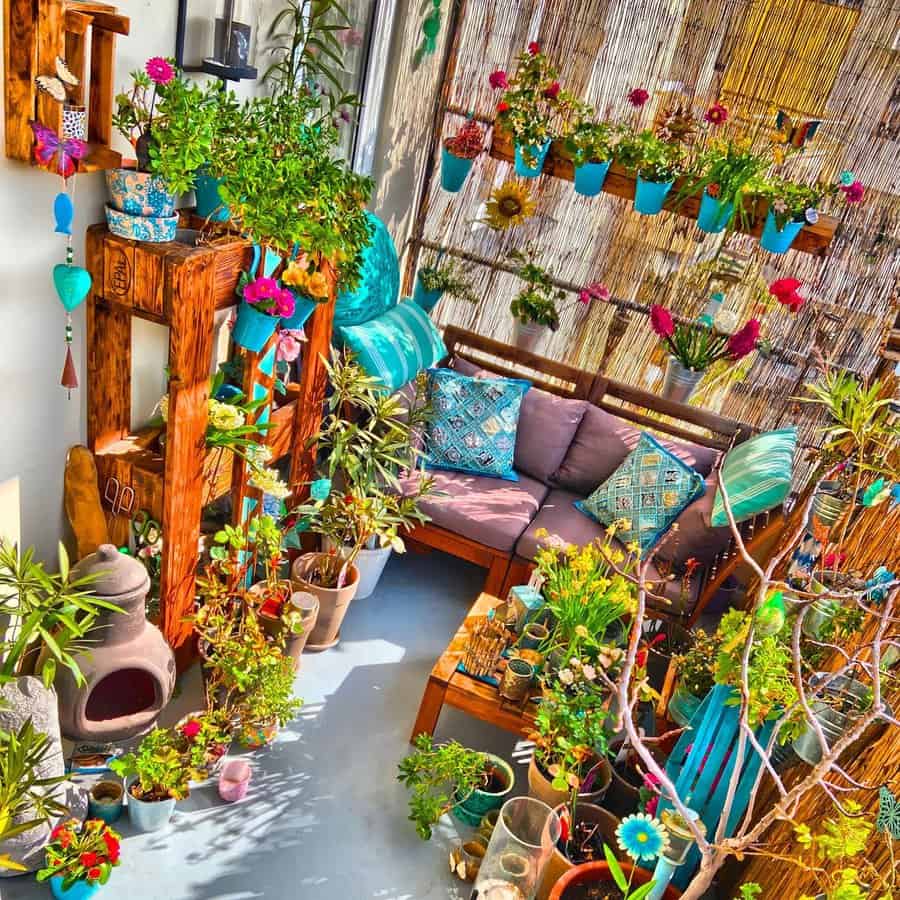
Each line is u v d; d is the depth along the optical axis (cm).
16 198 194
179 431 233
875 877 165
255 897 221
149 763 225
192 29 246
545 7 420
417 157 445
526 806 221
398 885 234
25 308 206
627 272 449
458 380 387
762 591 155
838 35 389
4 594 216
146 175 209
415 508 348
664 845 198
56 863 202
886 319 412
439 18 413
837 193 382
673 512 354
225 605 281
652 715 314
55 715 208
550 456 397
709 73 412
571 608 264
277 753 268
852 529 247
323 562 316
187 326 223
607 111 430
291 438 320
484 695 263
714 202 356
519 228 457
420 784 249
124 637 224
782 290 346
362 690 302
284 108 255
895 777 168
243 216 226
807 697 160
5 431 211
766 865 219
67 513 239
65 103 182
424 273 452
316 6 312
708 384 442
